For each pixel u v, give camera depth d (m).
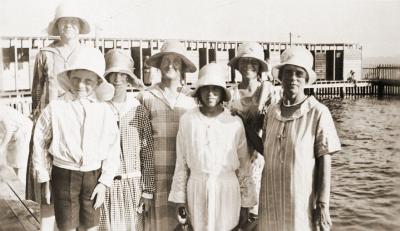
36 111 3.98
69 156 3.07
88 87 3.17
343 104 37.12
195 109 3.43
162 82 3.80
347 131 24.88
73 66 3.07
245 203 3.46
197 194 3.31
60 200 3.08
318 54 40.59
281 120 3.13
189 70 3.82
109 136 3.21
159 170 3.69
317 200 3.00
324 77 41.34
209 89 3.25
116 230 3.45
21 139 6.35
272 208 3.17
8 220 4.58
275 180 3.12
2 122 6.16
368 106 35.38
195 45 31.45
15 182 6.13
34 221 4.58
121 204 3.46
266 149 3.23
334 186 14.38
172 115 3.70
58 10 3.84
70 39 3.88
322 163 2.96
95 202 3.15
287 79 3.06
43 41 23.11
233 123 3.36
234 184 3.35
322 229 2.97
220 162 3.29
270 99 3.88
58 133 3.08
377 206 12.02
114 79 3.45
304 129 3.01
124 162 3.47
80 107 3.12
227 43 32.91
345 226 10.66
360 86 41.50
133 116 3.51
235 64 4.04
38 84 3.98
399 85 41.47
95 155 3.14
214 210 3.29
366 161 17.89
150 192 3.58
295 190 2.99
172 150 3.71
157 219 3.70
